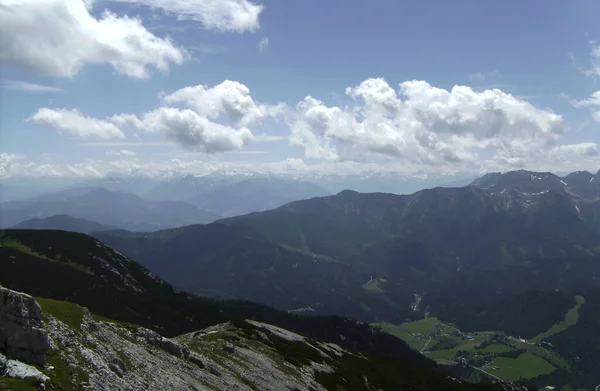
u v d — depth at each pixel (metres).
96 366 50.09
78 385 44.56
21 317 44.19
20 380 39.69
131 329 73.75
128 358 59.47
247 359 102.75
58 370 45.00
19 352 43.25
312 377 114.94
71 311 61.56
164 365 66.06
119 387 49.47
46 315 55.41
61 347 49.72
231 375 83.06
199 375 71.31
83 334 56.94
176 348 76.31
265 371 98.25
